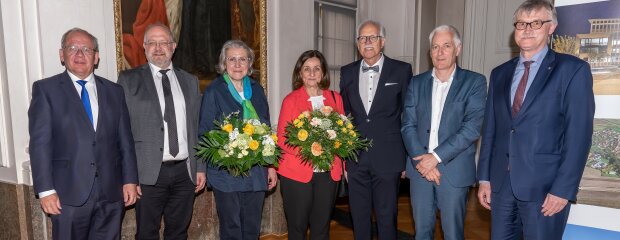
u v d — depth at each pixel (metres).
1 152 2.82
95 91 2.29
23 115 2.73
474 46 5.36
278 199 3.86
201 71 3.49
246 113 2.55
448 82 2.46
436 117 2.48
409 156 2.58
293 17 4.14
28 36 2.67
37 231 2.73
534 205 1.96
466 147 2.36
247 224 2.65
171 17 3.26
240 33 3.75
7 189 2.81
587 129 1.82
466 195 2.46
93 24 2.88
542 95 1.92
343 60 5.09
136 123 2.47
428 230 2.57
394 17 5.52
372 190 2.79
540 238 1.97
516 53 5.10
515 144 2.00
